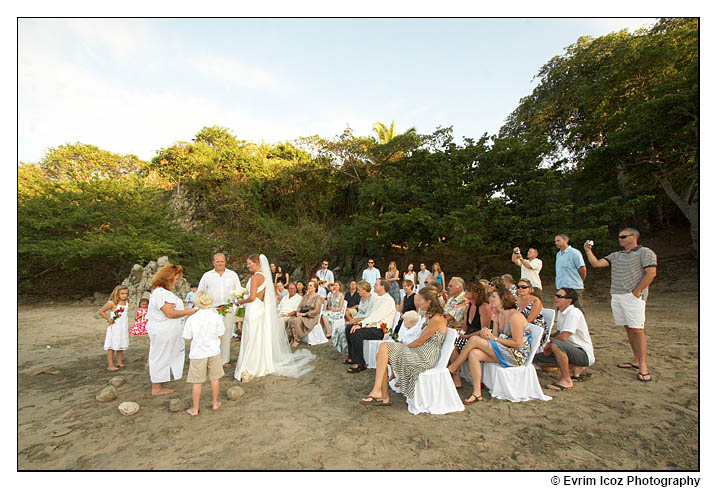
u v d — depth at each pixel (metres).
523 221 13.83
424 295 4.18
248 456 2.93
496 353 4.07
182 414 3.79
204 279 5.62
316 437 3.24
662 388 4.20
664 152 13.72
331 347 6.84
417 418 3.62
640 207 15.64
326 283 10.95
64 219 16.97
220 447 3.08
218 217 24.75
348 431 3.35
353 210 24.78
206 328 3.86
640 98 14.89
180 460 2.88
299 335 6.99
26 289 17.89
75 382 4.91
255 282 5.16
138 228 18.80
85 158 26.08
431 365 3.94
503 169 15.30
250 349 5.02
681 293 12.17
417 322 4.51
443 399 3.81
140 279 12.54
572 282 5.70
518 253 7.07
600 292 13.94
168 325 4.42
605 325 8.14
